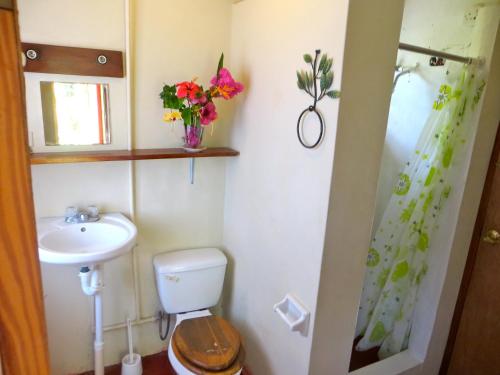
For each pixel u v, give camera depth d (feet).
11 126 1.24
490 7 4.90
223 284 7.38
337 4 3.72
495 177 5.49
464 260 5.92
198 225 6.91
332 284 4.47
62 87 5.25
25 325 1.40
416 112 6.34
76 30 5.13
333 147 3.94
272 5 4.95
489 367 5.75
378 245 6.40
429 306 6.04
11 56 1.19
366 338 6.57
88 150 5.62
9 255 1.32
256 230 5.84
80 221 5.49
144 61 5.69
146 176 6.18
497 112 5.31
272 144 5.20
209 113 5.69
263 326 5.81
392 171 6.86
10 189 1.28
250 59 5.67
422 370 6.24
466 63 5.08
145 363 6.83
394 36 3.95
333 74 3.85
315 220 4.33
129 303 6.59
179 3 5.72
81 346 6.34
